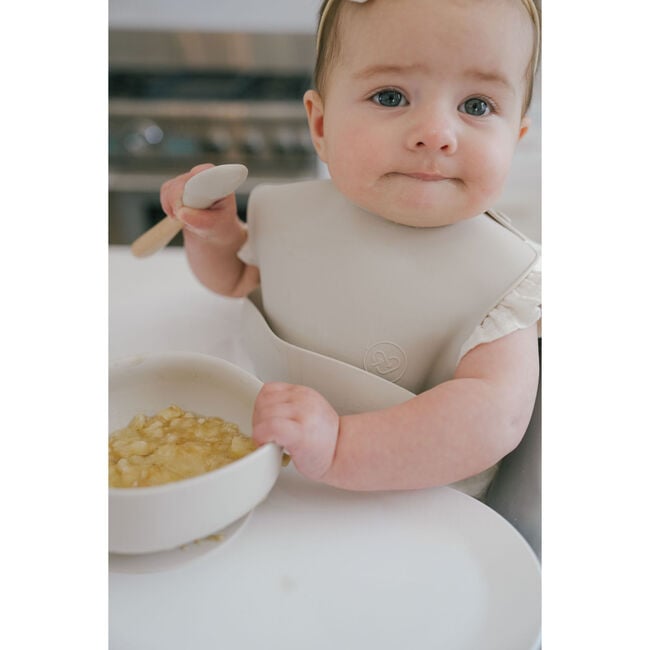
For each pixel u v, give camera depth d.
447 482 0.50
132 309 0.71
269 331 0.57
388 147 0.48
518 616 0.45
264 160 0.86
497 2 0.47
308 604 0.45
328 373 0.54
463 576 0.47
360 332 0.54
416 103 0.48
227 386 0.52
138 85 0.78
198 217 0.58
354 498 0.52
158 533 0.42
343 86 0.49
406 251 0.53
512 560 0.48
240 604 0.45
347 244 0.54
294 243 0.56
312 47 0.70
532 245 0.55
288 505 0.51
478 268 0.53
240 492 0.43
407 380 0.55
